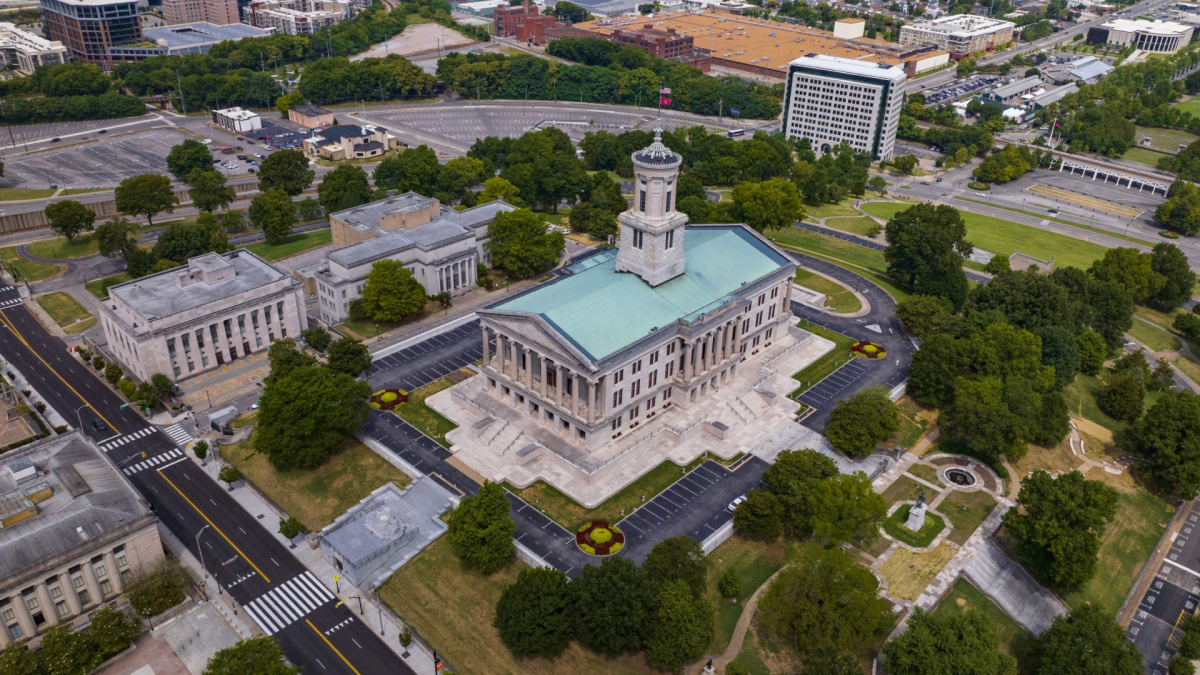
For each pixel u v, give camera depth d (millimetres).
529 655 131875
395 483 169625
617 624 127938
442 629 137250
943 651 125750
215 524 160000
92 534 135750
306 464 168125
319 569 150500
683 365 192125
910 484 175875
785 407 197500
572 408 175250
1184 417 177875
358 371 196750
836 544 150125
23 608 130000
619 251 194875
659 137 182375
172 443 183250
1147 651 144000
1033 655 139000
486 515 145250
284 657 132250
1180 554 166500
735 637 137000
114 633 130750
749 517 152250
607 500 165000
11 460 150625
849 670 124000
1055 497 150375
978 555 157500
